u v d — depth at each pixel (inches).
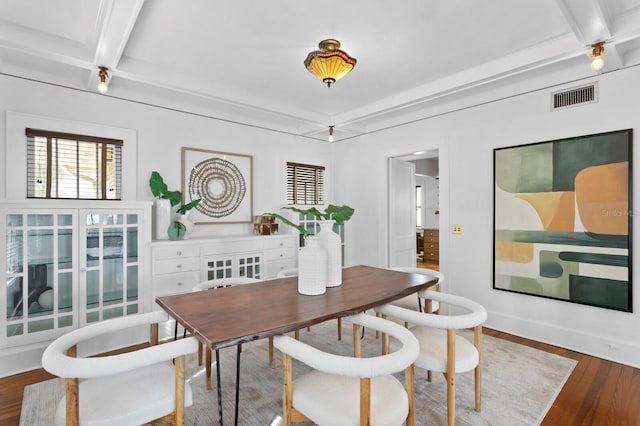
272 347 102.4
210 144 147.7
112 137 121.1
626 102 100.3
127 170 124.5
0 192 100.5
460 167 139.5
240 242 142.6
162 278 121.3
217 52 100.7
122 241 113.9
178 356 52.6
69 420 46.8
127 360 48.5
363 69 114.1
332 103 148.1
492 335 123.9
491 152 130.1
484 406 79.7
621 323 102.0
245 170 159.5
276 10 79.4
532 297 120.2
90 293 108.2
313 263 79.4
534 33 91.7
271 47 97.7
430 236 296.8
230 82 124.6
